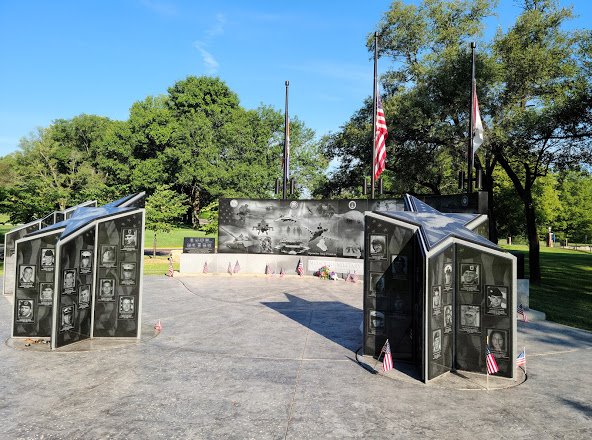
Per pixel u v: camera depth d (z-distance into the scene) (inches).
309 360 463.5
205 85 2970.0
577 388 391.5
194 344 514.9
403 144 1295.5
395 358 461.1
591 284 1077.8
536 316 677.9
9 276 850.8
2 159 3132.4
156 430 302.0
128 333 531.8
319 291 896.9
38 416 320.8
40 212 1450.5
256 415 328.2
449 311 430.6
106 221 529.7
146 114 2753.4
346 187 1583.4
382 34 1401.3
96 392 367.2
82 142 3565.5
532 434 304.2
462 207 810.8
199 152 2605.8
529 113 1029.2
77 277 511.2
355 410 339.6
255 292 876.6
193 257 1126.4
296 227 1123.9
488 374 411.8
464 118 1149.7
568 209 2559.1
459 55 1112.8
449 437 298.4
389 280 466.3
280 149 2571.4
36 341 509.0
